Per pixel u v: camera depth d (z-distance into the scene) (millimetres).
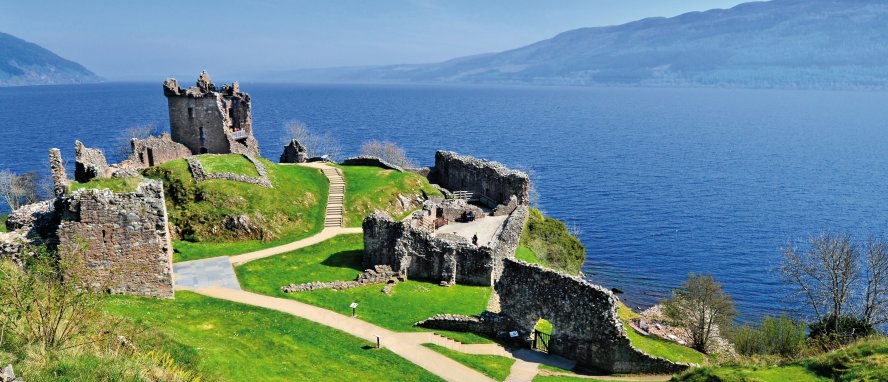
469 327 44875
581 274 80438
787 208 133750
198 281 51375
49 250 38781
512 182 81812
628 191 150000
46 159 164000
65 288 25828
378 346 40719
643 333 61531
